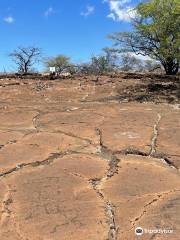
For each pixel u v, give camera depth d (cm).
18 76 1661
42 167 645
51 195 554
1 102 1195
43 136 795
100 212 513
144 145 729
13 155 694
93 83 1455
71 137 787
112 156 689
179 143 736
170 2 1346
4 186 583
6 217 507
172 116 925
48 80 1553
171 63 1675
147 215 503
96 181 595
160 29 1393
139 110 998
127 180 595
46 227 486
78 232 476
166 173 619
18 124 894
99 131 817
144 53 1678
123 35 1744
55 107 1074
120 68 2186
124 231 475
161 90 1296
